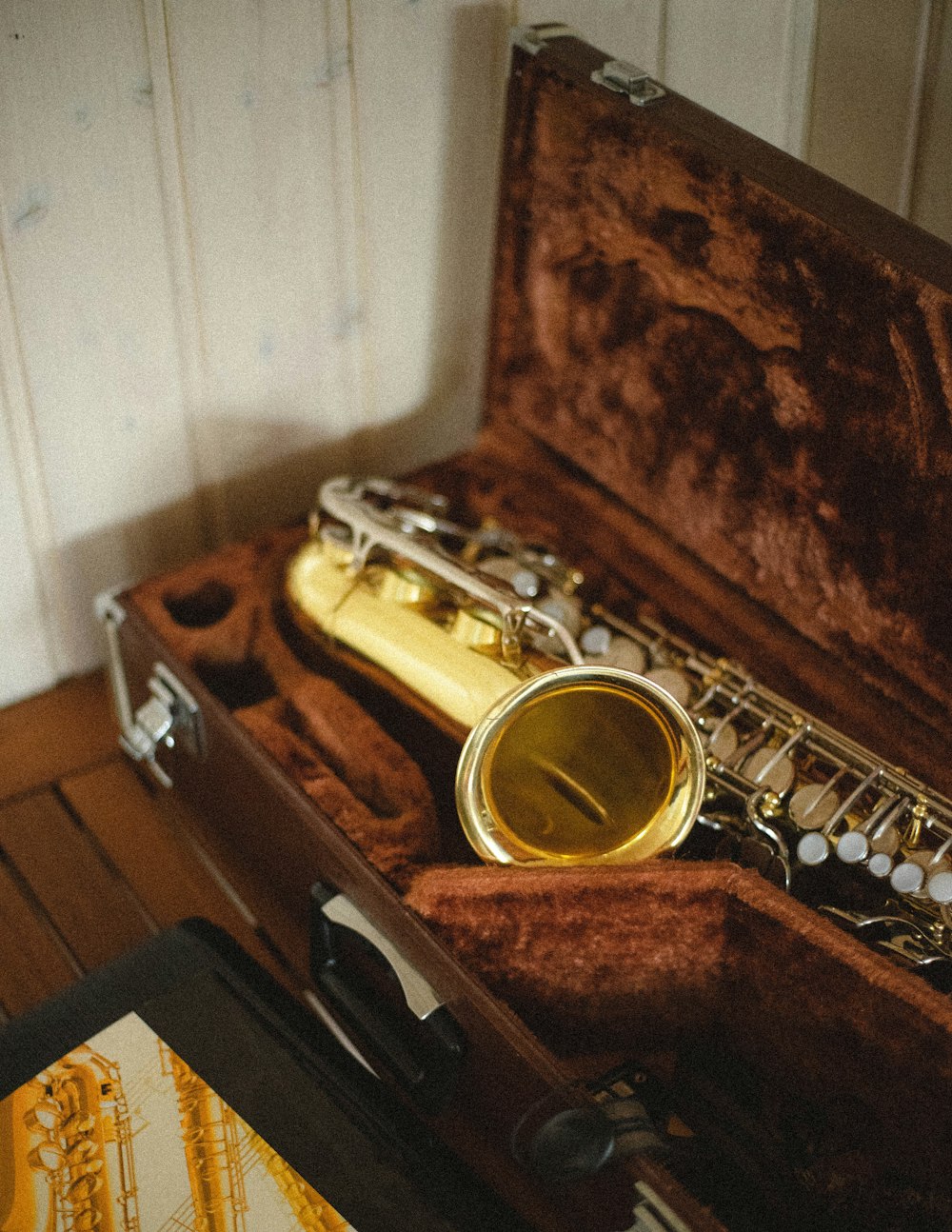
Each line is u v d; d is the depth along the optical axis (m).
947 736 0.89
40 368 0.96
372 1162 0.78
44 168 0.90
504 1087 0.80
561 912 0.83
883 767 0.89
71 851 0.99
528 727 0.87
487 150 1.04
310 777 0.90
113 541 1.06
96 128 0.90
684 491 0.99
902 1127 0.82
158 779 1.03
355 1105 0.80
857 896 0.89
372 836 0.87
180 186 0.95
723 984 0.87
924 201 1.04
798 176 0.84
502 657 0.92
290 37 0.93
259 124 0.95
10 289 0.93
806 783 0.91
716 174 0.86
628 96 0.89
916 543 0.86
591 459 1.04
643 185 0.91
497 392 1.08
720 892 0.82
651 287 0.94
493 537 1.01
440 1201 0.77
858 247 0.81
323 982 0.88
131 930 0.95
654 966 0.86
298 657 1.02
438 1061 0.81
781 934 0.81
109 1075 0.81
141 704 1.02
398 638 0.94
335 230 1.02
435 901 0.83
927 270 0.79
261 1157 0.78
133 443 1.03
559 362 1.03
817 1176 0.84
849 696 0.93
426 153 1.02
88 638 1.09
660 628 0.99
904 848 0.87
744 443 0.93
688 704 0.94
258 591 1.01
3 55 0.86
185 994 0.83
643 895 0.82
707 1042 0.90
